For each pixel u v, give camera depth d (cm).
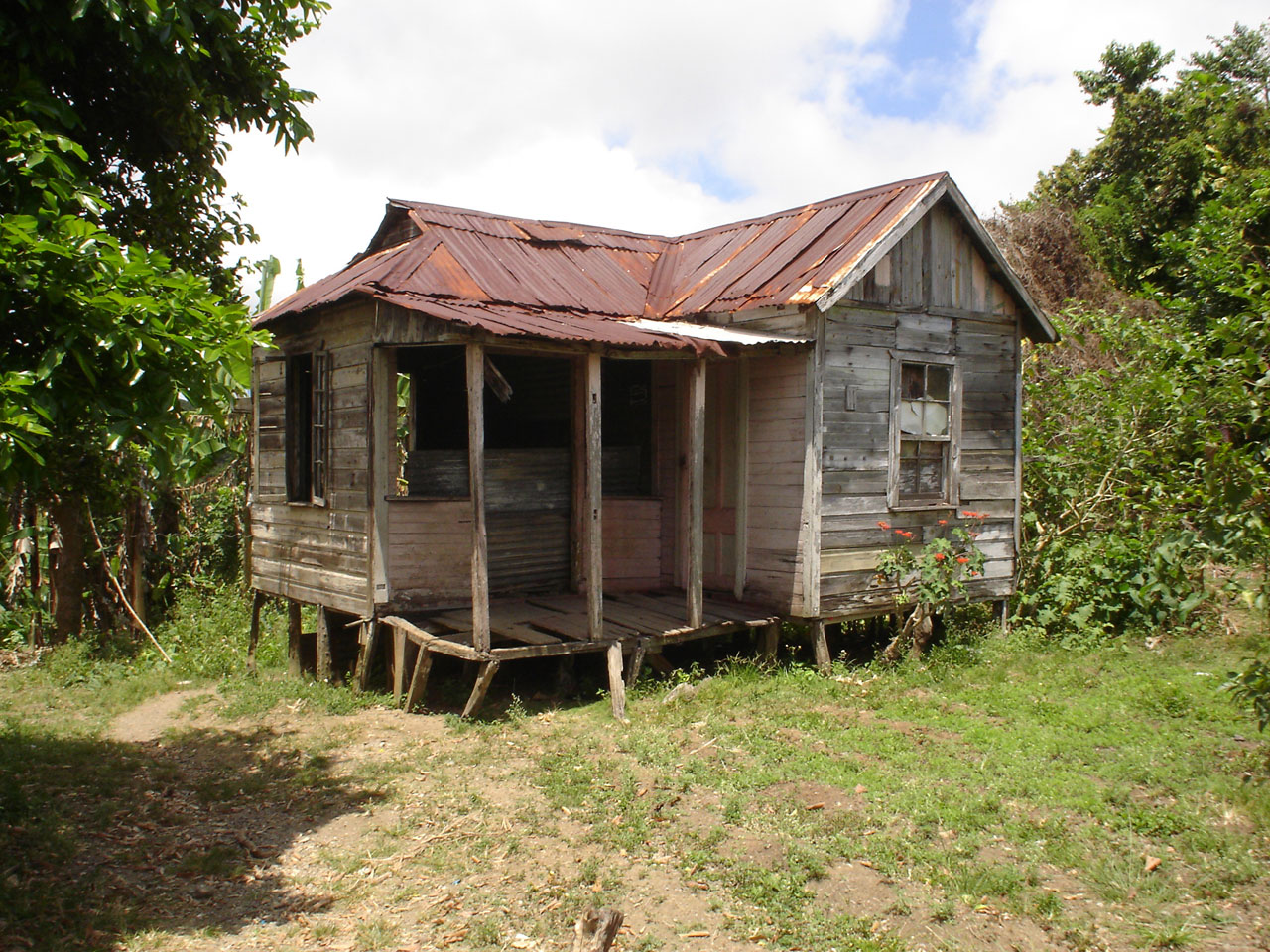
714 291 1058
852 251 947
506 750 738
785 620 959
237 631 1242
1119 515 1148
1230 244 980
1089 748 700
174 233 724
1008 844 555
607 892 510
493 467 981
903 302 996
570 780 661
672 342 839
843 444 945
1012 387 1125
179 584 1398
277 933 470
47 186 490
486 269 1004
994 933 465
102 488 661
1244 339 569
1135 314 1728
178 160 702
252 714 877
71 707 943
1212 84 1226
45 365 460
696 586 889
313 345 980
